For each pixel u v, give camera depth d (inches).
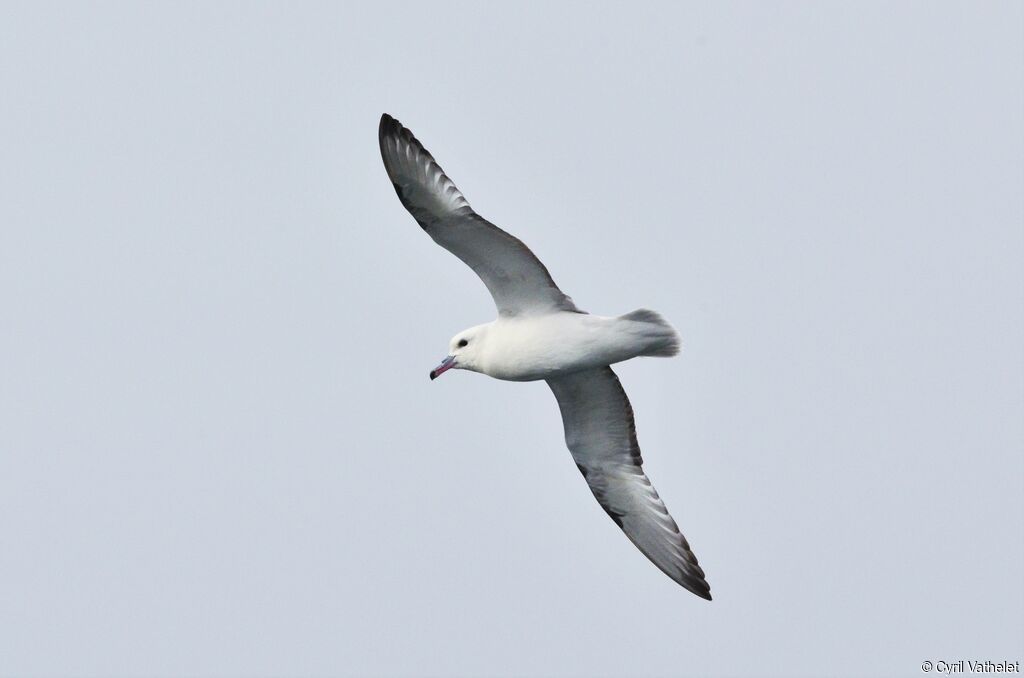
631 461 717.3
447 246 630.5
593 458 722.2
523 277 634.2
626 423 708.0
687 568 713.6
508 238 614.9
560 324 636.1
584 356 634.2
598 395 695.1
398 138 605.3
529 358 637.9
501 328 649.0
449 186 611.2
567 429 714.8
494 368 648.4
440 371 657.6
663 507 714.8
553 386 688.4
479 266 637.3
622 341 629.9
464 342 657.6
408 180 611.5
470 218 610.2
